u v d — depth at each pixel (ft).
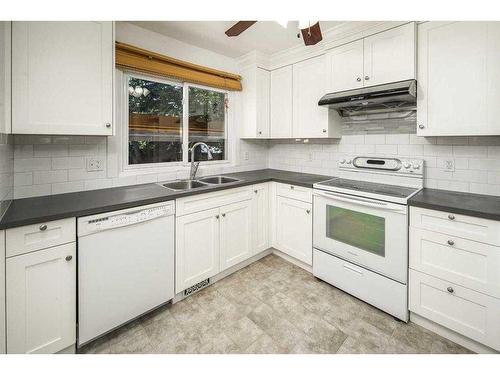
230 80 9.47
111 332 5.61
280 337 5.48
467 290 4.95
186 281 6.69
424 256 5.48
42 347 4.48
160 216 6.00
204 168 9.28
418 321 5.80
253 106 9.62
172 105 8.44
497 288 4.61
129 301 5.58
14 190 5.53
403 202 5.65
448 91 5.60
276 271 8.34
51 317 4.55
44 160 5.89
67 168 6.23
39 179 5.84
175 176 8.34
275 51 9.20
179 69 7.95
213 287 7.39
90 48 5.43
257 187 8.57
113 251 5.26
